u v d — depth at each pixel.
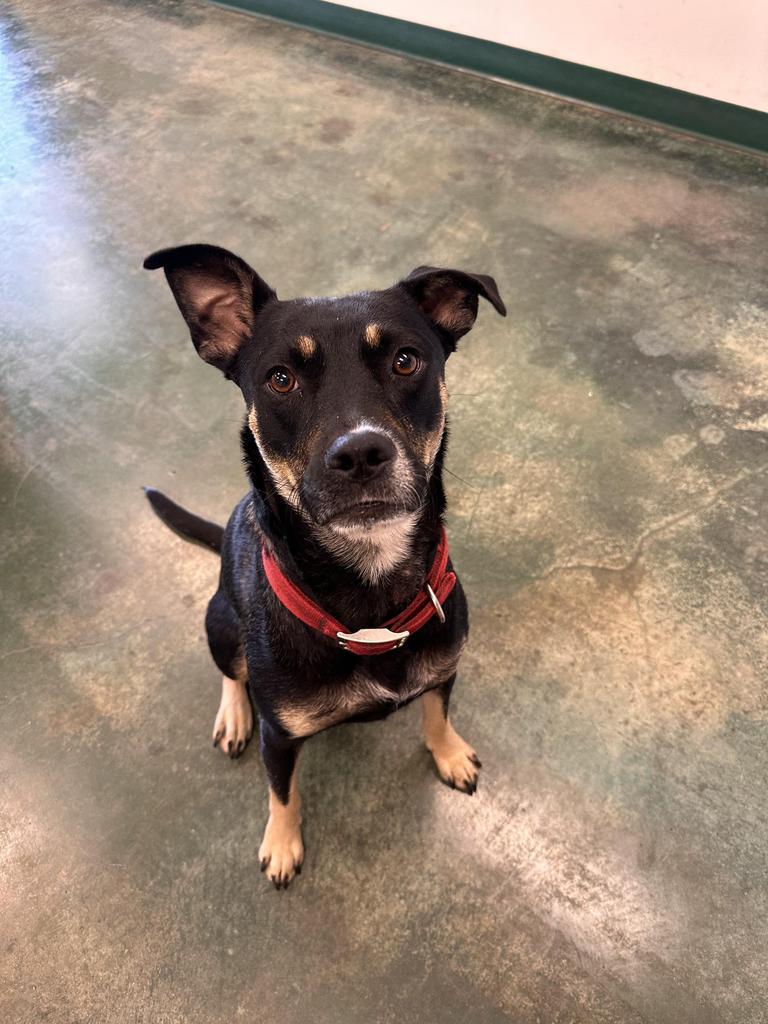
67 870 0.61
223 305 0.52
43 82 1.49
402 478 0.45
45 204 1.21
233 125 1.35
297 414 0.47
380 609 0.52
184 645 0.73
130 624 0.75
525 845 0.61
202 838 0.62
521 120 1.34
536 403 0.90
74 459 0.88
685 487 0.82
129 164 1.28
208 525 0.74
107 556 0.79
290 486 0.48
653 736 0.66
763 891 0.58
